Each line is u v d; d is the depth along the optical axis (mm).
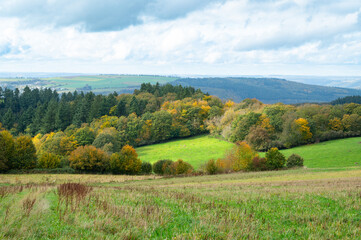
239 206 14156
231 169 63812
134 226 9164
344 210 12578
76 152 68188
